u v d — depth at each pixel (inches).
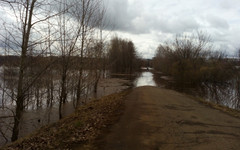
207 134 218.4
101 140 187.5
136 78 1635.1
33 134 241.0
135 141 187.6
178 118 289.0
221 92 932.0
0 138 289.7
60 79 419.2
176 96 564.7
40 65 287.3
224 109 381.7
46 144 179.6
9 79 302.5
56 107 497.0
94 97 645.3
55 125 277.9
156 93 605.0
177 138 201.5
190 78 1437.0
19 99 251.9
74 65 387.2
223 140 200.8
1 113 394.3
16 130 253.8
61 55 338.6
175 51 1675.7
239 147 183.0
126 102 424.5
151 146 176.9
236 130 238.7
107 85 1027.3
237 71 918.4
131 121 261.0
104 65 738.2
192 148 176.7
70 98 630.5
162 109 355.3
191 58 1525.6
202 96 772.6
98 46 487.8
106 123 249.0
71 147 170.1
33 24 247.8
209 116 312.8
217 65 1443.2
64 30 336.5
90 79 470.9
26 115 405.4
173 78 1758.1
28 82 266.8
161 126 242.8
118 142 183.3
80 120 262.7
